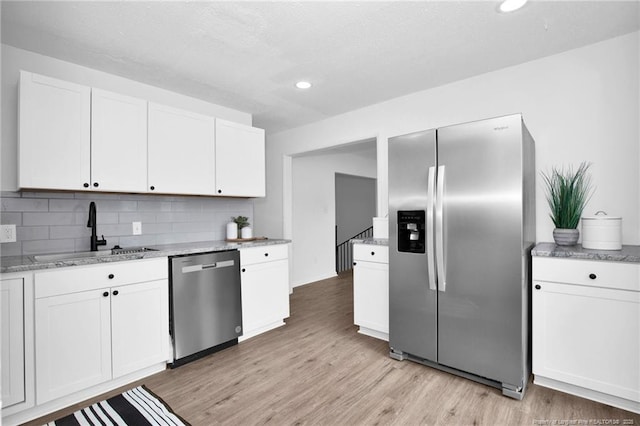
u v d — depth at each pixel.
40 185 2.02
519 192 1.90
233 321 2.74
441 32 2.17
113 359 2.05
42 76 2.04
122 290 2.10
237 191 3.18
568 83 2.42
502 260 1.96
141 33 2.13
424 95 3.17
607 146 2.27
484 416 1.76
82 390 1.96
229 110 3.66
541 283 1.97
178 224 3.09
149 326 2.23
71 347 1.88
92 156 2.25
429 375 2.22
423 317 2.31
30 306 1.75
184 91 3.14
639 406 1.73
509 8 1.90
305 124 4.33
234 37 2.20
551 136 2.49
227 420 1.76
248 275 2.89
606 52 2.28
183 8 1.88
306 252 5.46
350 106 3.63
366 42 2.28
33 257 2.17
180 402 1.93
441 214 2.15
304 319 3.48
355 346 2.73
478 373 2.05
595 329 1.80
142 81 2.89
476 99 2.85
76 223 2.46
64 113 2.13
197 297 2.50
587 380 1.83
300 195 5.36
